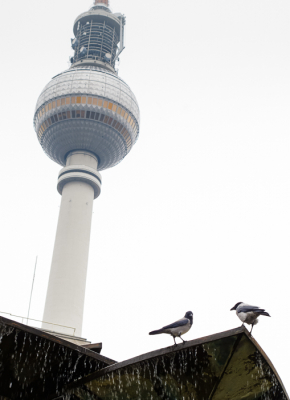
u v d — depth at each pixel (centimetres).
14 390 2269
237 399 2362
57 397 2303
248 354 2088
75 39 10775
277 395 2362
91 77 9525
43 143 9819
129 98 9706
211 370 2153
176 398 2275
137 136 10375
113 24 10900
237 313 2042
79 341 5944
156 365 2088
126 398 2286
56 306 7662
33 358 2195
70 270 7962
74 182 8906
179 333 1984
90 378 2181
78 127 9306
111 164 10112
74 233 8312
